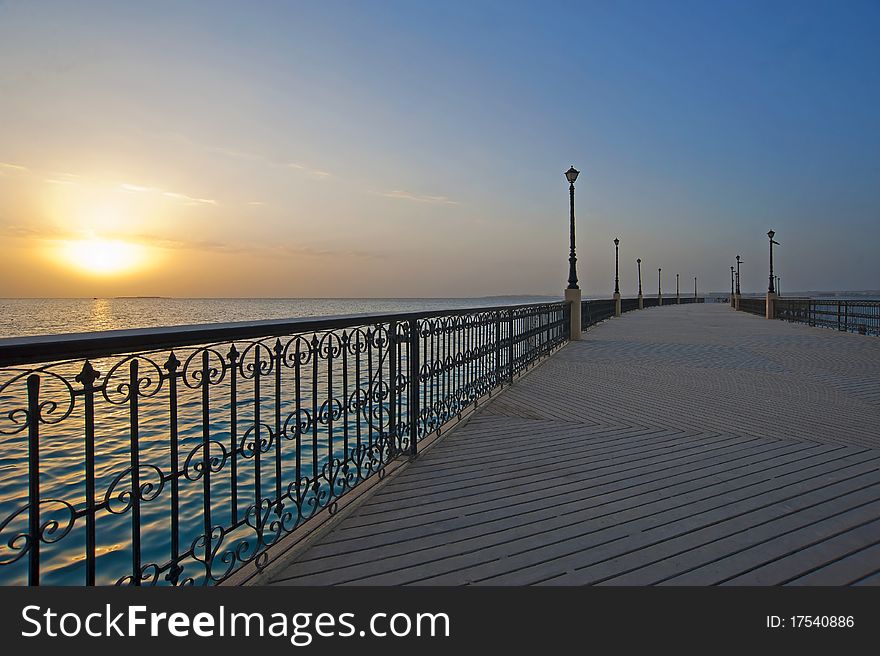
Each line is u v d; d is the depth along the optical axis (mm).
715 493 3475
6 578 3252
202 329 2014
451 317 5254
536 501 3355
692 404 6285
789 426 5246
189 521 4105
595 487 3600
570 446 4586
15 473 5262
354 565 2568
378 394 3709
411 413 4180
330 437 3117
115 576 3277
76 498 4641
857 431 5039
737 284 40312
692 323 21891
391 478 3729
